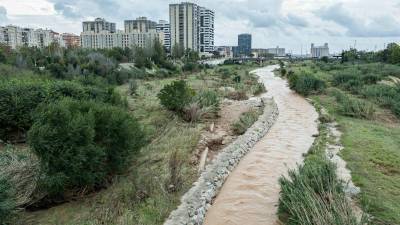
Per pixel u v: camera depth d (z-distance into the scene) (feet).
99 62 133.28
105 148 27.02
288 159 37.17
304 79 95.76
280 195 25.55
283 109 71.10
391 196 24.48
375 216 21.21
